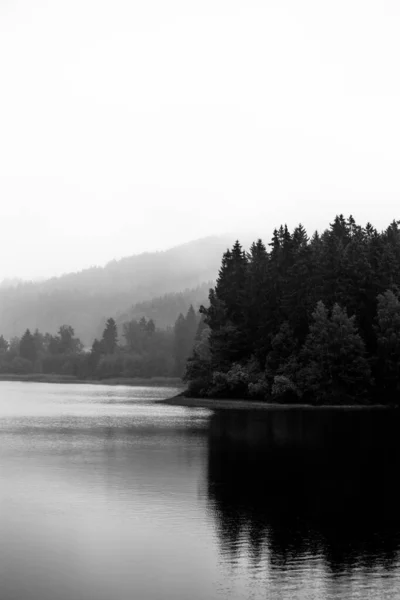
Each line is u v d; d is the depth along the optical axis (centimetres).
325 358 11138
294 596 2455
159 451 5619
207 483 4219
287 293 12381
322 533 3167
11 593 2461
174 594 2462
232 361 12988
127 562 2781
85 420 8781
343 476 4459
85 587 2519
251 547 2967
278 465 4888
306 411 10212
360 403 11188
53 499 3791
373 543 3023
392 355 11025
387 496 3881
